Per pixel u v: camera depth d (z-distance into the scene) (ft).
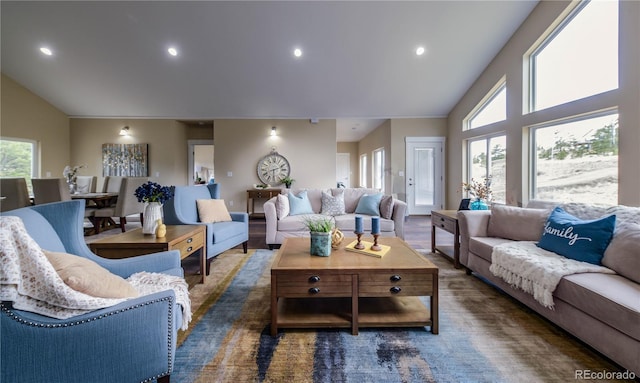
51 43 13.51
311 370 4.45
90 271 3.56
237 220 11.20
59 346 3.11
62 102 18.43
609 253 5.40
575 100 10.14
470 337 5.32
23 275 3.03
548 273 5.39
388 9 11.71
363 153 30.09
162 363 3.60
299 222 11.52
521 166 12.94
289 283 5.43
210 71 15.43
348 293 5.47
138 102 18.40
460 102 18.43
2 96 15.99
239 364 4.58
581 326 4.81
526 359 4.68
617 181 8.87
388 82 16.48
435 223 11.18
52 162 18.78
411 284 5.50
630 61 8.29
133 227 16.29
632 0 8.19
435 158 20.58
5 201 11.80
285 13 11.89
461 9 11.80
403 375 4.33
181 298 4.28
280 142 20.75
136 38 13.19
